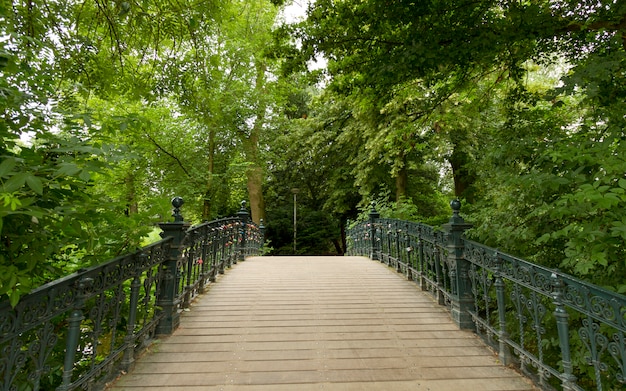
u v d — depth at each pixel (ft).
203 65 15.20
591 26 11.32
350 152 49.83
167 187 40.22
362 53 14.46
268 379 8.21
